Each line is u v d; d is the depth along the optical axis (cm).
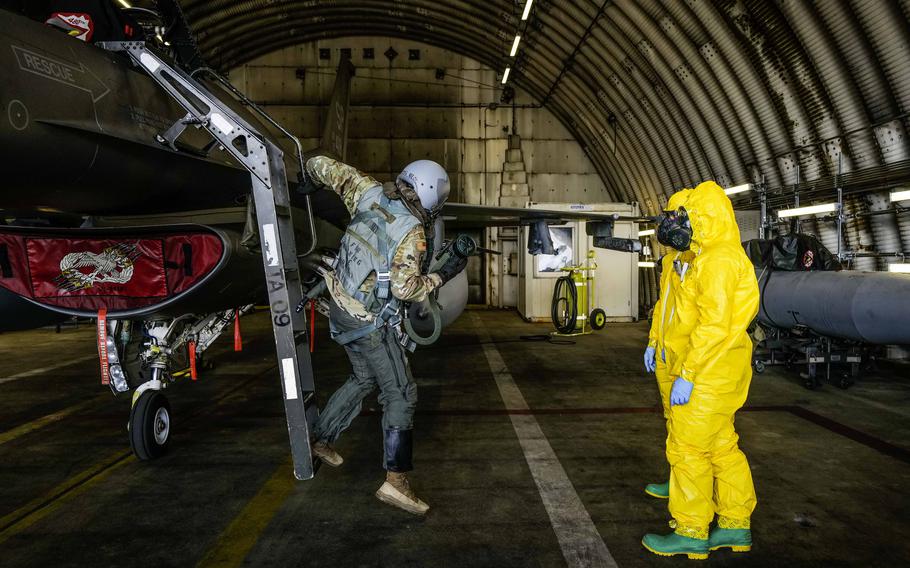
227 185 451
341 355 827
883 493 317
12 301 416
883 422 460
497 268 1566
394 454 282
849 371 660
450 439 425
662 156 1182
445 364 744
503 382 632
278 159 297
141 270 346
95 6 354
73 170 313
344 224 751
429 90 1532
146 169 358
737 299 238
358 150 1530
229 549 260
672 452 253
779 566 242
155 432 385
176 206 429
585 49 1173
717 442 254
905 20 570
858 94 663
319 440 304
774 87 787
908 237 658
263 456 392
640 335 1022
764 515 290
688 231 245
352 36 1503
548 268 1220
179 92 305
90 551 259
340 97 988
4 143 268
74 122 298
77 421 493
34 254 339
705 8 818
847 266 741
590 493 322
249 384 633
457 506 305
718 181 1013
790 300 630
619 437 429
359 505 308
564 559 249
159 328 405
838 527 276
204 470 365
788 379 634
